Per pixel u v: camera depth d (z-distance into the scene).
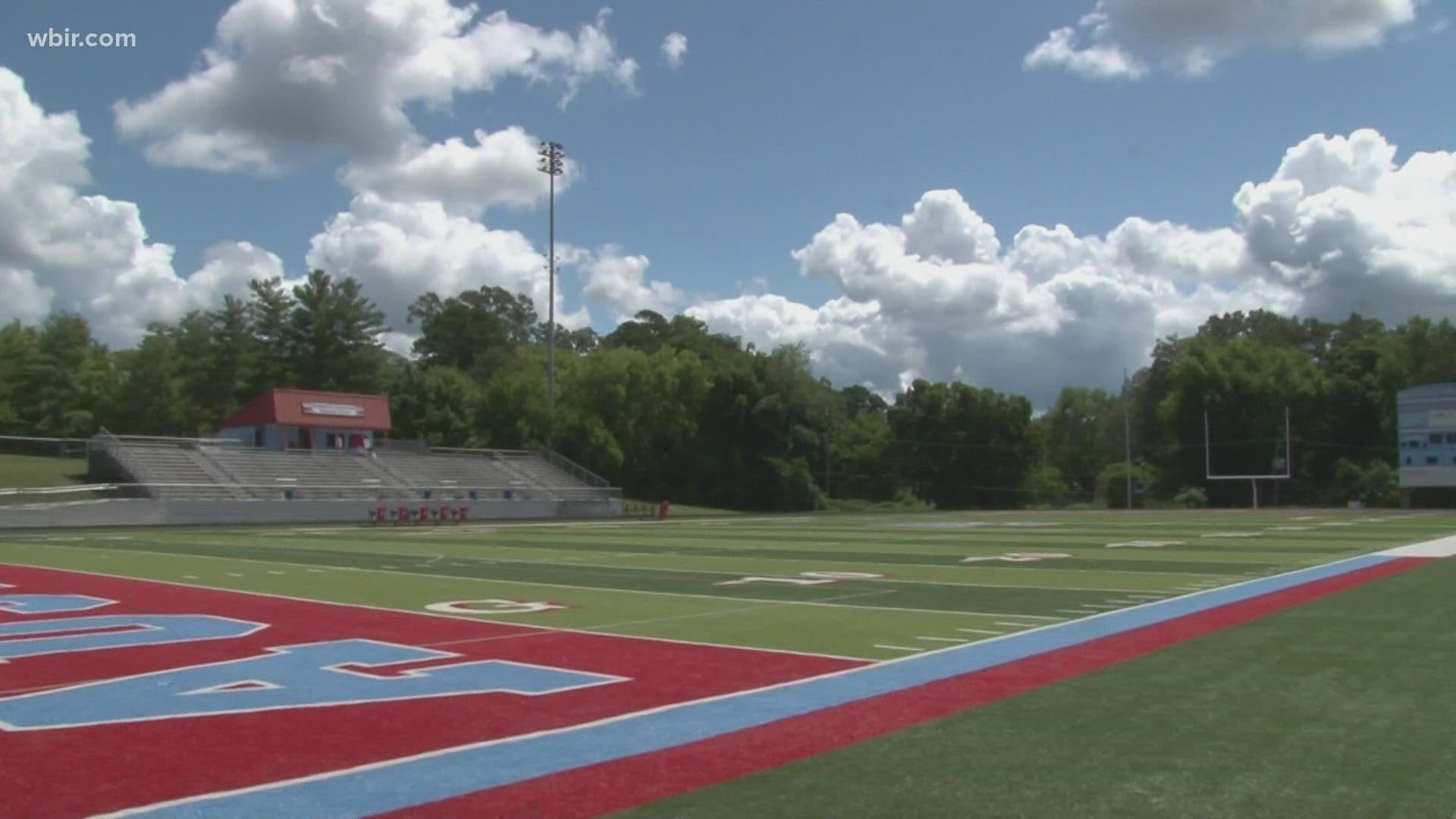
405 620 15.12
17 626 14.62
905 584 19.94
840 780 6.88
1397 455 93.00
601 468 80.50
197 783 6.94
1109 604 16.42
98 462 53.06
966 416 99.19
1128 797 6.47
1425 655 11.45
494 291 131.75
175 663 11.60
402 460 64.44
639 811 6.25
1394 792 6.53
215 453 56.28
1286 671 10.57
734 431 86.44
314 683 10.40
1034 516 66.31
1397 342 94.75
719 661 11.62
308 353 81.94
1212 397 95.38
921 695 9.58
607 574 22.39
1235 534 37.22
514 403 78.88
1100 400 120.62
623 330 126.19
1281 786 6.67
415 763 7.39
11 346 74.56
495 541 34.50
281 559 26.62
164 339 76.25
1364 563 23.94
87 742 8.05
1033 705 9.09
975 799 6.45
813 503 85.88
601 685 10.24
